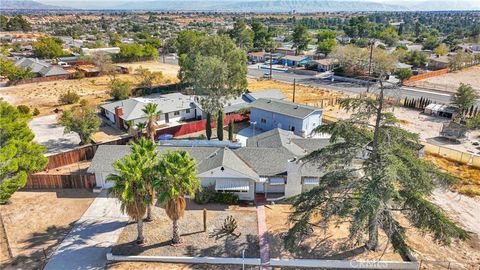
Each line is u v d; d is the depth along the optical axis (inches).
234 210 1270.9
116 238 1108.5
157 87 2997.0
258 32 5964.6
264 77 3750.0
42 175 1408.7
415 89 3147.1
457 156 1697.8
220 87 2060.8
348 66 3656.5
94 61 3678.6
